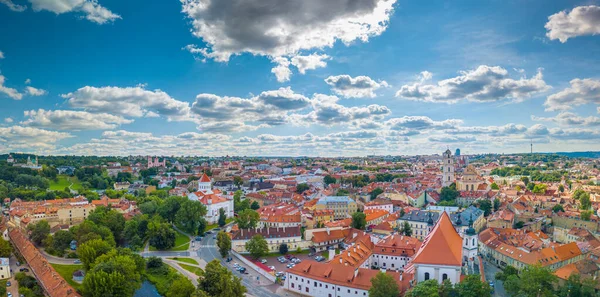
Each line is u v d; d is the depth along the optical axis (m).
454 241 183.25
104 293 164.00
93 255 199.00
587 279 163.62
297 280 189.62
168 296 165.12
